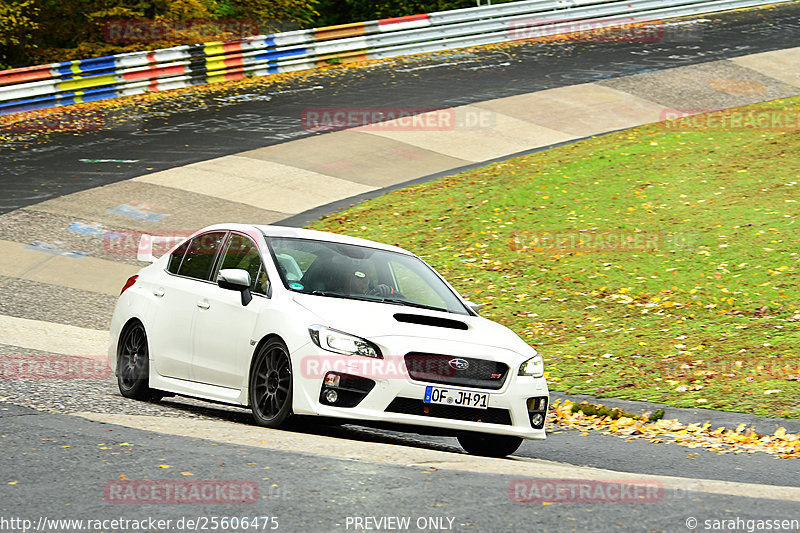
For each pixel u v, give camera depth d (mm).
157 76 107250
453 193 74188
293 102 102062
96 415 26750
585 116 96125
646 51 121438
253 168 80438
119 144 86750
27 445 22344
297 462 21594
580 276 55312
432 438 32500
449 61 120062
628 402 36500
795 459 29203
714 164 74875
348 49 120812
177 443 23125
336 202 73688
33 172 77812
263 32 140875
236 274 28078
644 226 62562
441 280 31344
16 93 96125
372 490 19469
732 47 122188
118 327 33156
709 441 31781
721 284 51312
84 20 130625
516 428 26734
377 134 90750
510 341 27875
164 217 68688
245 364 27656
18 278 55438
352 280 29062
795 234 56906
